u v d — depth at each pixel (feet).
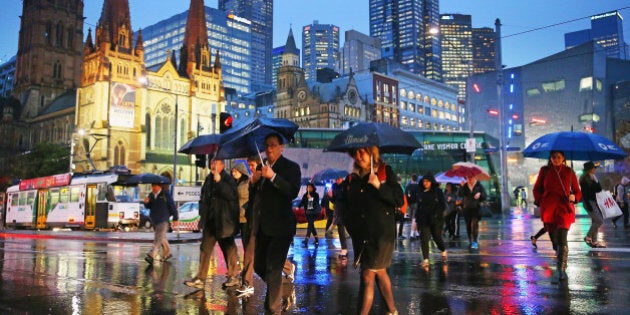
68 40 413.39
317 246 47.65
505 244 43.96
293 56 438.81
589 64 206.08
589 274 25.72
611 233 54.34
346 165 159.02
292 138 22.26
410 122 396.78
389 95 379.35
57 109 364.17
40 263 36.09
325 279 26.37
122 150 291.99
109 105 286.05
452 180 78.89
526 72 220.64
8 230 115.03
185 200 109.70
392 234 15.08
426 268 29.22
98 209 98.89
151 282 26.13
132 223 98.27
